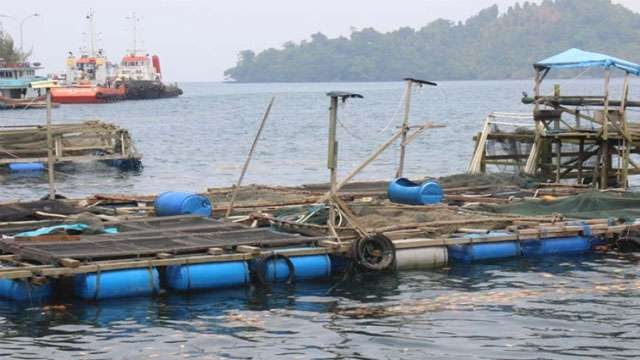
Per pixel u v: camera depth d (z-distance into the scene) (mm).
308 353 16297
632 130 34062
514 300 19672
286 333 17391
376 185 31828
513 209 27125
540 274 21922
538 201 27688
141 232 22422
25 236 21562
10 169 42688
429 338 17141
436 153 52250
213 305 19094
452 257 23062
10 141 44125
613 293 20203
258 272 20578
